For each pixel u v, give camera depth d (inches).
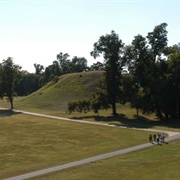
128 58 3469.5
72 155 1795.0
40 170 1464.1
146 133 2472.9
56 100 4488.2
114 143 2126.0
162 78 3152.1
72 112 3831.2
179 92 3139.8
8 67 4574.3
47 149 2000.5
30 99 4869.6
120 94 3440.0
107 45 3538.4
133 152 1784.0
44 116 3634.4
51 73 7760.8
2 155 1849.2
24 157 1791.3
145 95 3184.1
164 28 3385.8
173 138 2175.2
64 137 2400.3
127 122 3093.0
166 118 3191.4
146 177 1293.1
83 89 4611.2
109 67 3486.7
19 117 3587.6
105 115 3553.2
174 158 1592.0
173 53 3312.0
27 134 2544.3
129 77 3400.6
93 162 1572.3
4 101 5570.9
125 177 1300.4
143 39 3388.3
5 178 1352.1
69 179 1296.8
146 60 3388.3
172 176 1299.2
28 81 7815.0
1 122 3206.2
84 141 2237.9
